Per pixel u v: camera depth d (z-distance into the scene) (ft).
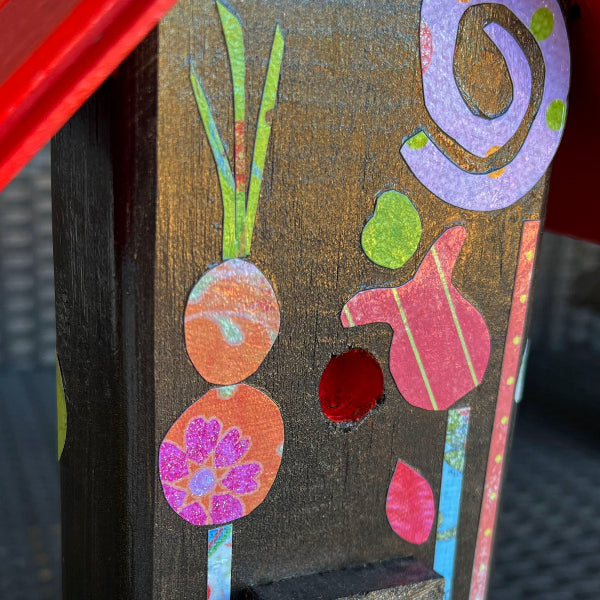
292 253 1.20
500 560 2.92
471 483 1.47
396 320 1.31
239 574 1.29
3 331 4.24
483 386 1.42
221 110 1.11
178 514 1.22
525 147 1.33
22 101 0.92
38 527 2.98
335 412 1.37
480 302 1.37
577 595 2.73
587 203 1.64
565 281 4.87
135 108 1.10
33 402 3.92
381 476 1.37
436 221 1.30
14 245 4.14
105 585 1.35
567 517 3.22
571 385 4.51
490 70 1.27
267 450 1.26
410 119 1.23
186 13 1.07
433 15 1.21
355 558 1.39
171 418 1.18
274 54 1.12
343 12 1.15
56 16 0.93
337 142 1.19
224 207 1.14
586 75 1.42
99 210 1.20
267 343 1.22
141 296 1.15
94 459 1.32
